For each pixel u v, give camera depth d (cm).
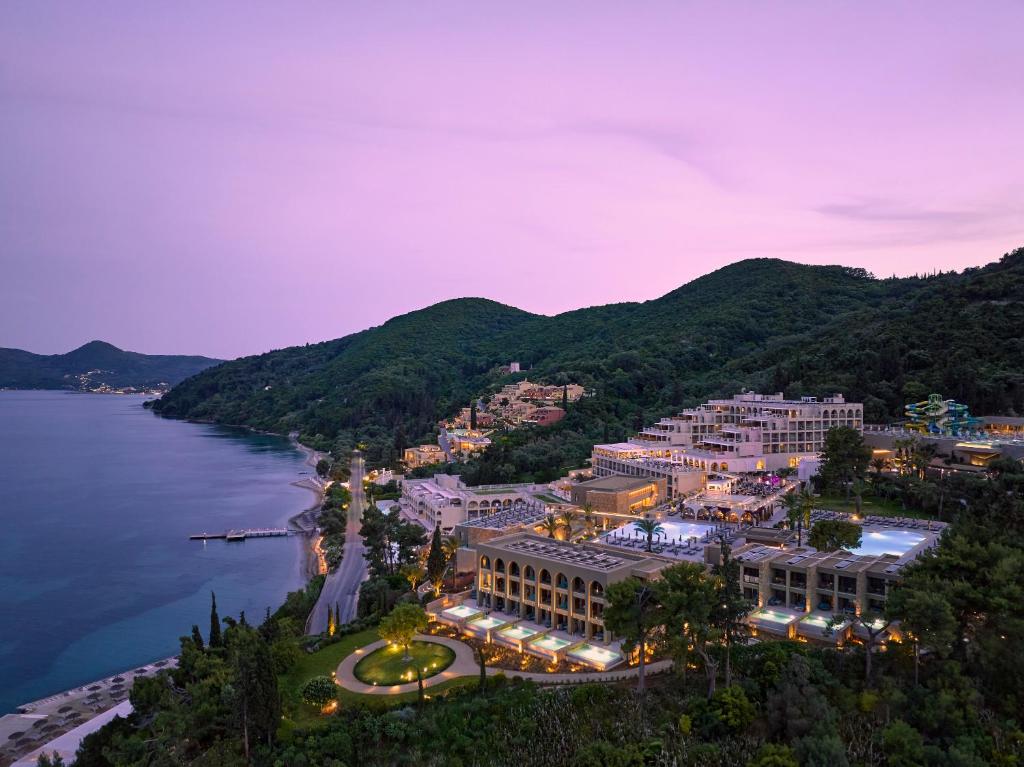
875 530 15025
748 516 17512
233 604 18425
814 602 11438
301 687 10250
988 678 9125
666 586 9644
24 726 11875
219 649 12062
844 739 8544
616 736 8981
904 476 18400
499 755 8925
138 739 9462
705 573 10444
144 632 16588
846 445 18762
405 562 17825
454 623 12862
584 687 9844
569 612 11962
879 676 9344
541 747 8944
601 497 19000
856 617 10775
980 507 14638
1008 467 16588
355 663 11612
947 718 8475
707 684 9862
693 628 9262
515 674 10662
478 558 13688
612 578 11456
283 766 8719
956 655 9544
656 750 8588
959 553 10162
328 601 16775
